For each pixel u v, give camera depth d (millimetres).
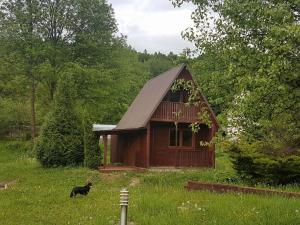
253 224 10766
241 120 11789
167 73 33781
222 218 11602
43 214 13922
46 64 41812
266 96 10094
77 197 17422
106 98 46500
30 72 43656
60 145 29797
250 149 19359
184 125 32562
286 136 14469
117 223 11891
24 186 23719
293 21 9688
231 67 10539
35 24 43875
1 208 15031
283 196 14852
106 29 46469
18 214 13938
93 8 45312
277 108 10422
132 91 70688
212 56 14195
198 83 14664
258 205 12938
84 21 45344
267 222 10883
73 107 31562
